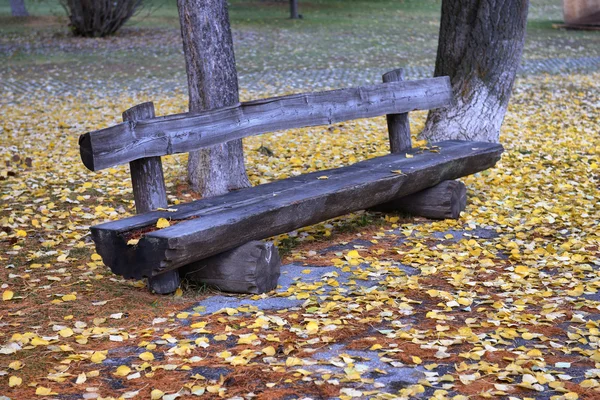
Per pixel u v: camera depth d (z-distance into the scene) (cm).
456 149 748
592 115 1302
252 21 2692
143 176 515
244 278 505
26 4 3212
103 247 475
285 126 610
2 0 3384
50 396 363
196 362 399
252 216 498
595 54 2064
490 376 379
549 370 386
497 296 507
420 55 2056
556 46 2208
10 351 410
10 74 1773
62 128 1198
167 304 495
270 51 2092
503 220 700
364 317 466
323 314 466
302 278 545
